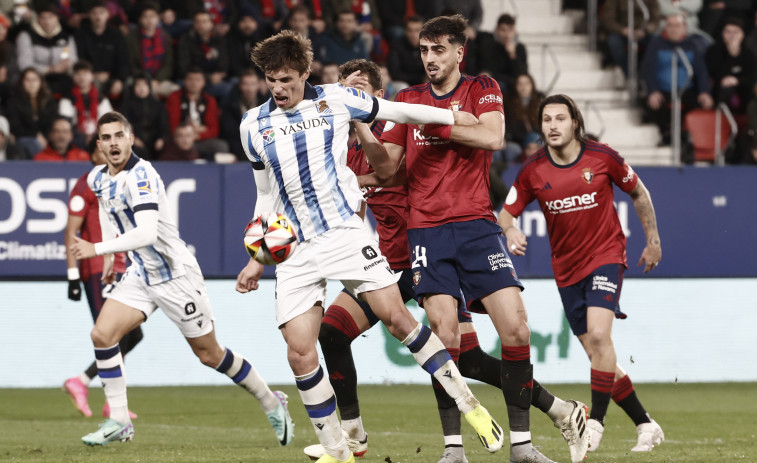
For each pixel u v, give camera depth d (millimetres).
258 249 18391
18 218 37500
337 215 18172
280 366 39625
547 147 22969
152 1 47719
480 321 39750
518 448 19016
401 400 35062
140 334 31922
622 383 23453
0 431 26953
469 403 18109
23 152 41594
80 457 21234
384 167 20219
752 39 52594
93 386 39125
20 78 42969
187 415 31094
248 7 50188
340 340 21656
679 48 51406
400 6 52656
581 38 58344
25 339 37938
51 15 45531
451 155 19578
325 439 18562
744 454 21859
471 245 19312
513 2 57844
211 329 24234
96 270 29922
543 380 40312
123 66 46656
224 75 48031
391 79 48312
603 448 23562
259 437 25953
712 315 41906
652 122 53562
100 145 22891
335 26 48812
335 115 18172
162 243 23516
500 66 49656
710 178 41750
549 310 40500
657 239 23703
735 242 41969
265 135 18094
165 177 38375
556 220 22953
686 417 30922
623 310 41250
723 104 50812
